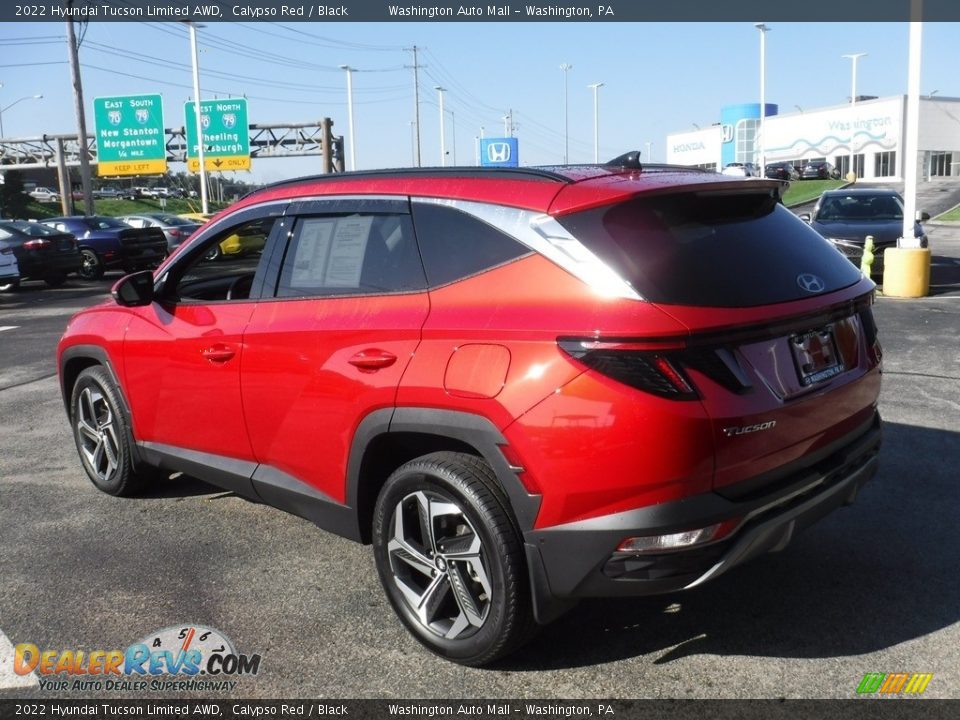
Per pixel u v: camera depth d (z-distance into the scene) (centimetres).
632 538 276
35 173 8881
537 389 282
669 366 270
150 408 452
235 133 4244
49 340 1174
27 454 612
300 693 307
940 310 1155
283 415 373
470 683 311
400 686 310
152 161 4247
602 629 345
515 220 307
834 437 325
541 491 284
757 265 306
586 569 284
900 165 6375
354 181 373
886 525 439
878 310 1170
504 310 298
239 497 508
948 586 373
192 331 415
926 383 738
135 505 497
